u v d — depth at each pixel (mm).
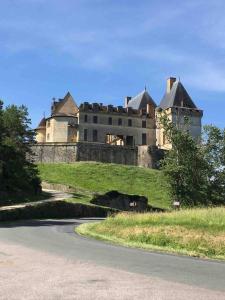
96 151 111812
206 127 64438
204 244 21766
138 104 135375
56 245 21969
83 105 123000
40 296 9969
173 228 25500
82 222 44469
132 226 28672
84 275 12664
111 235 27766
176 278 13008
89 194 79750
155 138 128125
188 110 126312
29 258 16281
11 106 75812
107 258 17375
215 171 63219
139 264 15930
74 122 124062
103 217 58406
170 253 20344
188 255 19875
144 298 9844
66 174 99375
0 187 61281
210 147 63812
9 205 54594
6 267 14008
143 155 113750
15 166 63969
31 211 50625
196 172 61906
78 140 121000
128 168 106125
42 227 36125
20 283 11406
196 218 27703
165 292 10500
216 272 14523
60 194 73938
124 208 73375
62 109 129625
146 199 76438
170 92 130125
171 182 61500
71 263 15188
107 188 93375
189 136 63219
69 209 56750
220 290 11250
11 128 73562
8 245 21031
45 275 12594
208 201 61375
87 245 22500
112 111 125438
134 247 22391
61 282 11578
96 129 123062
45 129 134750
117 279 12102
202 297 10109
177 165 61250
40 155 111312
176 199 61188
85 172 101312
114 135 125688
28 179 68438
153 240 24062
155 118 128875
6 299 9664
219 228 24594
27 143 76938
